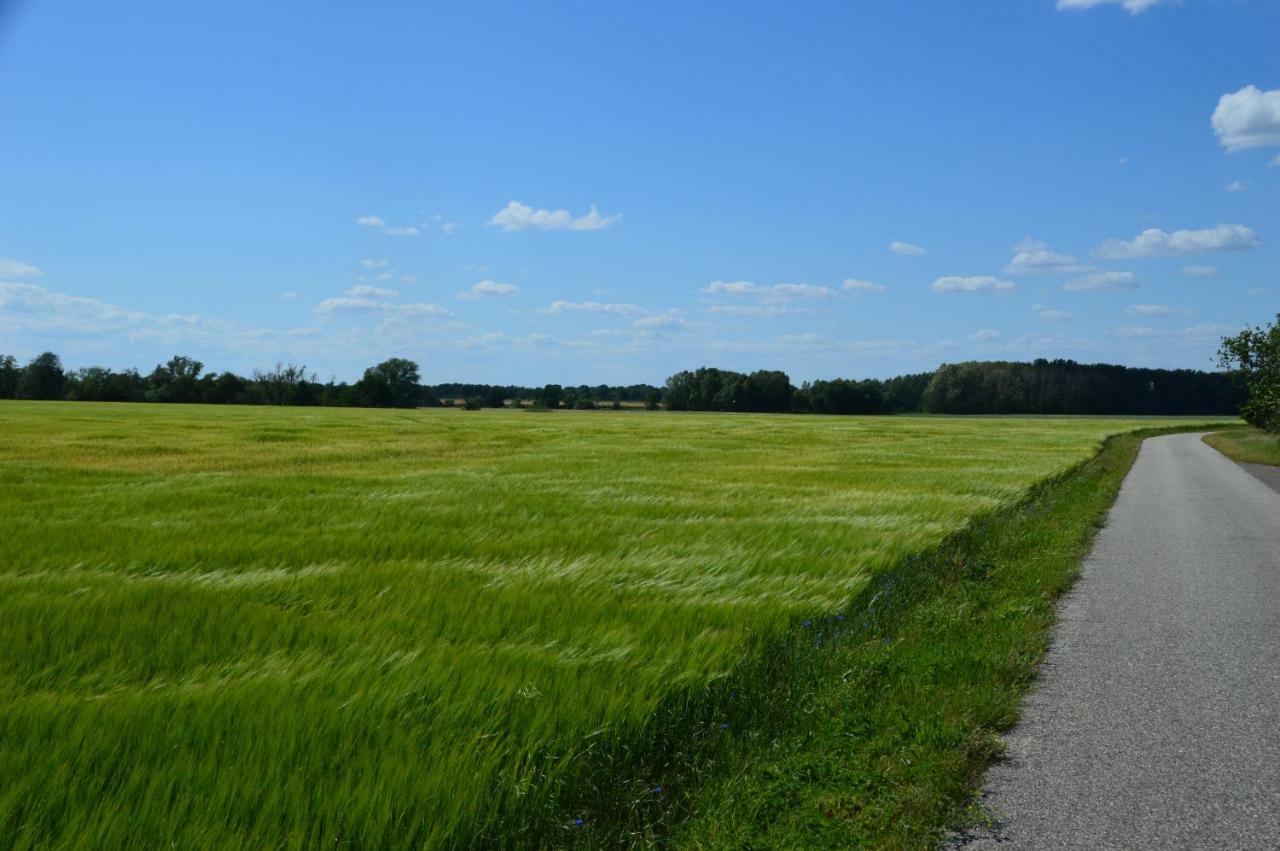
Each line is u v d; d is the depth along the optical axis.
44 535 11.52
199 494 17.22
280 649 6.09
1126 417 153.88
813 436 54.16
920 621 7.94
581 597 7.90
